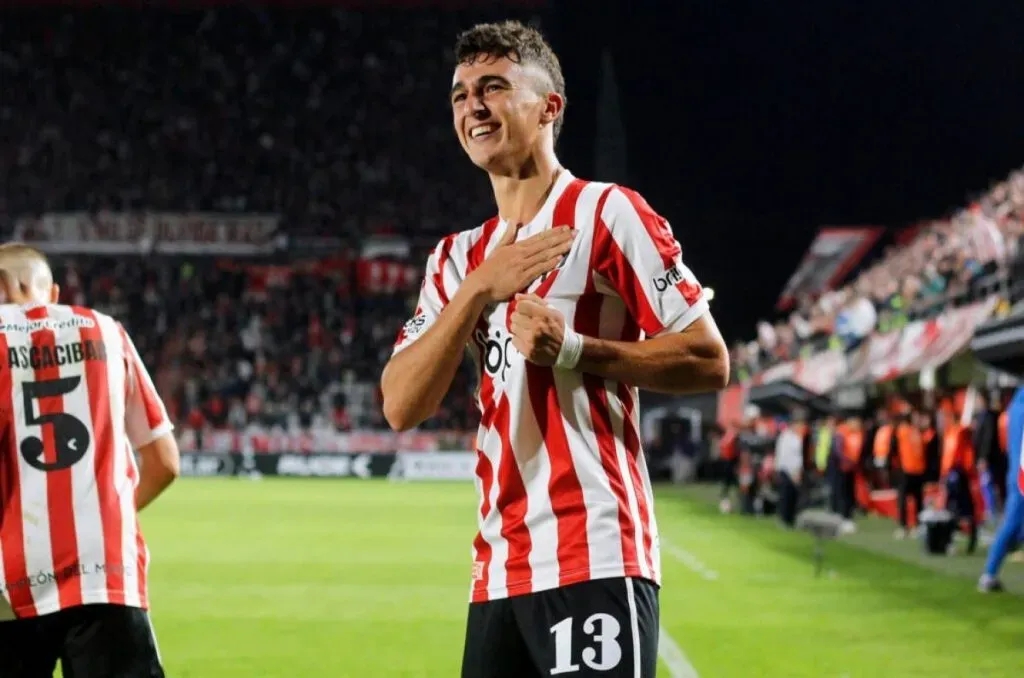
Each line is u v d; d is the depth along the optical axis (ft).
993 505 157.69
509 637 28.32
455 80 29.96
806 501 209.05
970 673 69.87
